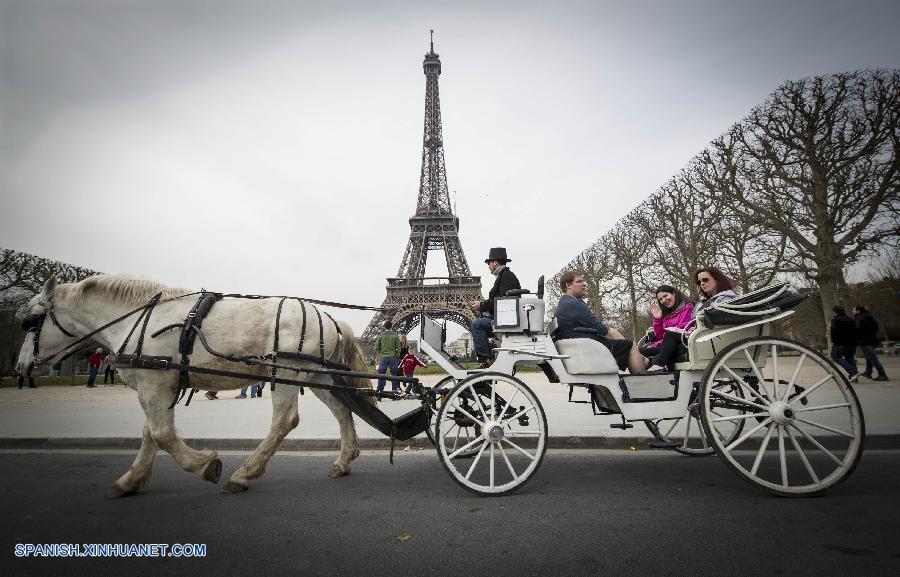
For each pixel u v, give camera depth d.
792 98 22.39
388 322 16.08
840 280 22.92
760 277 25.33
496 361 5.62
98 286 5.75
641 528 4.03
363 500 5.04
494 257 7.38
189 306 5.63
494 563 3.45
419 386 5.77
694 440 7.43
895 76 20.09
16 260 29.45
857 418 4.68
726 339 5.39
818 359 4.83
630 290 31.28
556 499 4.90
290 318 5.72
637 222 30.30
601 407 6.10
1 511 4.84
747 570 3.25
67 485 5.88
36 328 5.73
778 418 4.76
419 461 7.11
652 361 6.29
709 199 25.59
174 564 3.56
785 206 22.97
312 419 11.03
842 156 21.34
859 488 5.00
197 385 5.50
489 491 5.05
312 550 3.75
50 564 3.60
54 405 15.12
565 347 5.65
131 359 5.11
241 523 4.38
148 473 5.49
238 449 8.26
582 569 3.32
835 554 3.45
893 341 40.00
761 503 4.59
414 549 3.73
